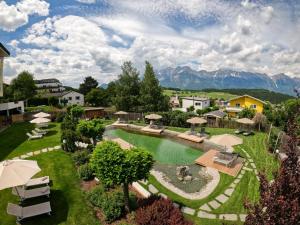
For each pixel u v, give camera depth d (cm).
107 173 1098
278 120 3581
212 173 1797
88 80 8838
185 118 3712
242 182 1647
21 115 3697
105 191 1358
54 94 7650
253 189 1548
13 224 1091
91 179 1548
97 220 1131
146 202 1196
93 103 6944
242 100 6366
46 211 1130
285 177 524
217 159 2008
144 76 5103
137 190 1420
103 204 1195
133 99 5056
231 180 1680
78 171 1596
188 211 1284
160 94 5159
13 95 6084
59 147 2241
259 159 2133
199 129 3409
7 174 1070
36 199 1299
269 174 1775
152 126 3356
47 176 1475
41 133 2764
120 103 5028
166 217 1031
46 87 9850
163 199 1205
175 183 1617
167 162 2092
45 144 2358
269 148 2392
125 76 5153
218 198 1429
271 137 2550
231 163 1955
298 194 502
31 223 1094
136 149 1194
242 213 1280
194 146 2608
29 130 3041
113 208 1152
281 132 2277
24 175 1098
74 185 1466
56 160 1875
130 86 5169
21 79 6297
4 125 3350
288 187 514
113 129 3400
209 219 1219
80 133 2111
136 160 1109
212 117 3866
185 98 7656
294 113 601
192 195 1456
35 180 1416
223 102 8512
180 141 2814
